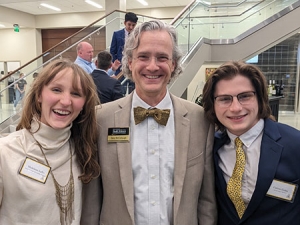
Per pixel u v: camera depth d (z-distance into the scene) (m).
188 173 1.34
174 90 4.64
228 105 1.29
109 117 1.39
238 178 1.29
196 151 1.37
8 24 12.58
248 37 5.94
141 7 12.37
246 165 1.30
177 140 1.35
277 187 1.22
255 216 1.27
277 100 6.36
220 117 1.33
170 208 1.33
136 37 1.31
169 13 12.38
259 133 1.31
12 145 1.19
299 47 10.60
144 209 1.30
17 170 1.16
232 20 7.07
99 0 10.92
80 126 1.33
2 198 1.17
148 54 1.28
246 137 1.31
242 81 1.27
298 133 1.29
